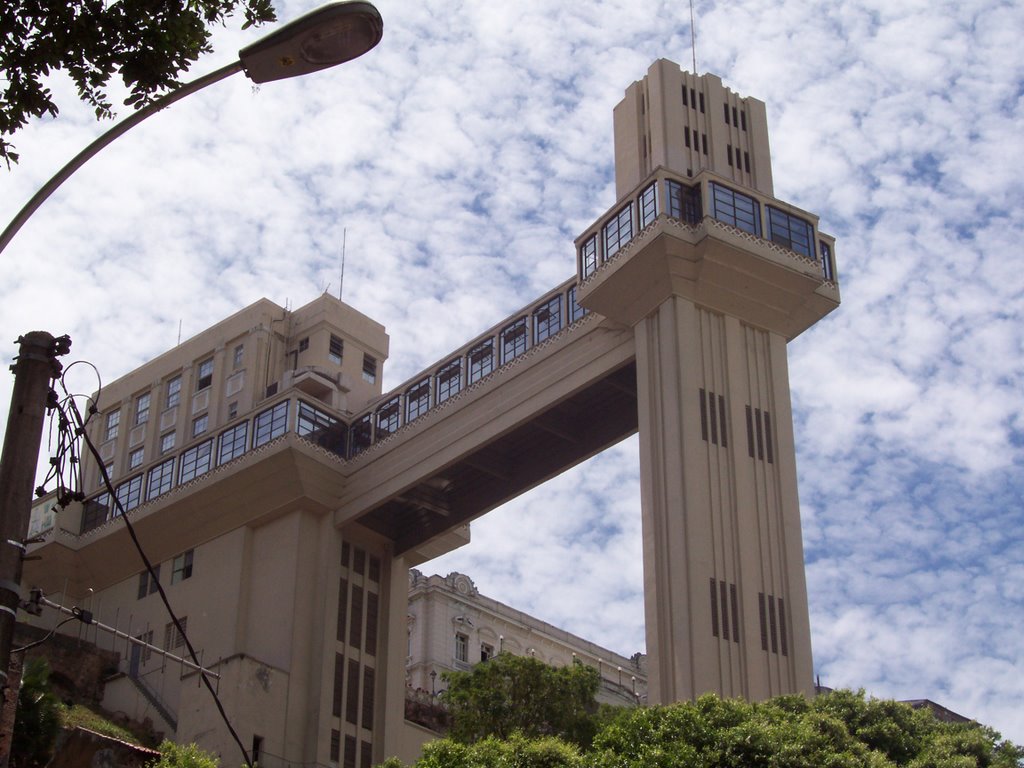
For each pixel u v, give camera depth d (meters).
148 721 74.50
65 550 83.69
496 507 75.38
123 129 15.98
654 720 43.25
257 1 19.38
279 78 16.28
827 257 65.69
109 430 94.44
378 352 89.06
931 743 45.97
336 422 79.12
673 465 59.00
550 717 63.78
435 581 96.44
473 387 72.00
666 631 56.59
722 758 41.03
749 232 62.34
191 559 80.56
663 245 60.59
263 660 74.00
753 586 57.88
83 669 78.00
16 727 40.66
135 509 82.12
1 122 18.59
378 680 76.38
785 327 64.69
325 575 75.50
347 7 15.61
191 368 90.69
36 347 15.20
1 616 14.00
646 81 69.69
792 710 47.59
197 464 80.62
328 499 76.88
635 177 67.06
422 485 76.56
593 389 67.56
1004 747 47.06
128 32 18.67
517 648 100.31
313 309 87.94
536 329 70.44
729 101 69.69
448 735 64.44
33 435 14.85
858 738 45.84
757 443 61.31
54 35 18.42
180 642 77.88
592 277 63.62
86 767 23.67
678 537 57.47
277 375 86.88
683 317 61.44
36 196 15.55
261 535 78.12
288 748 70.69
